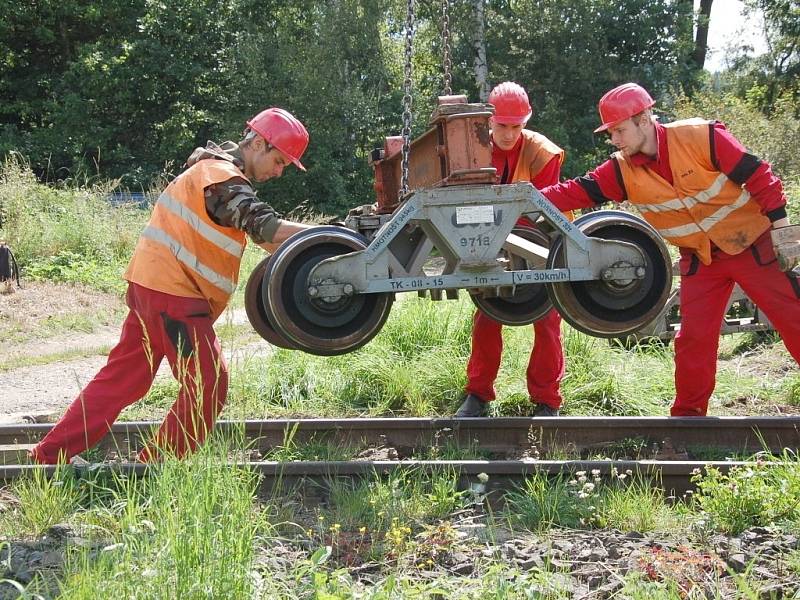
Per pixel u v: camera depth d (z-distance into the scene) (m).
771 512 4.05
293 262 4.46
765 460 5.05
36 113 33.56
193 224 4.59
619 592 3.30
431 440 5.92
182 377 4.36
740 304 9.89
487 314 5.71
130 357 4.75
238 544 3.21
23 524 4.08
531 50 33.38
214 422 4.49
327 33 31.94
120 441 5.76
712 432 5.71
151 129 33.69
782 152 18.12
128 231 16.69
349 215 5.57
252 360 7.73
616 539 3.92
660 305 4.91
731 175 5.30
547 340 6.32
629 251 4.77
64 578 3.35
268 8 34.41
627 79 33.56
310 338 4.48
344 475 4.82
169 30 32.41
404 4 34.44
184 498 3.37
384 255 4.45
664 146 5.41
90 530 3.70
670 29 34.97
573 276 4.67
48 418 6.91
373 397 7.24
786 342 5.67
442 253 4.67
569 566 3.58
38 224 16.19
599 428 5.82
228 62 33.12
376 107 31.72
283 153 4.77
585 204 5.68
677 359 5.88
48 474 4.58
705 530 3.96
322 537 3.98
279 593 3.26
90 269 14.95
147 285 4.61
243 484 4.00
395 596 3.21
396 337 8.23
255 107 31.31
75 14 32.62
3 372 9.14
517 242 5.06
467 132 4.53
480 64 32.78
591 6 33.53
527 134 6.04
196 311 4.64
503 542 3.94
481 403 6.61
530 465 4.80
